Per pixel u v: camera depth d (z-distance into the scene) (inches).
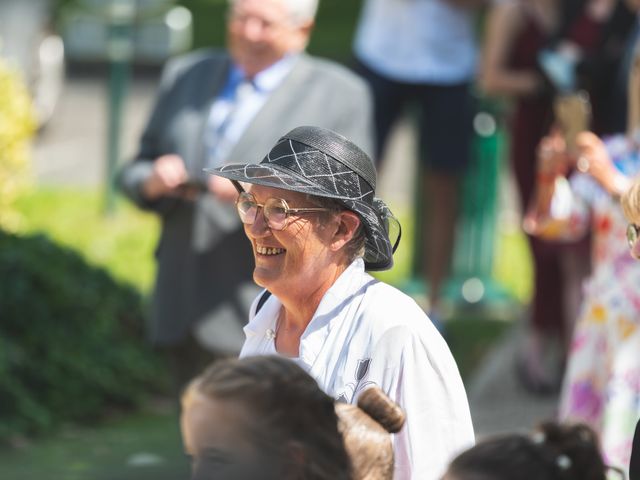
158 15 1584.6
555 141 698.8
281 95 719.1
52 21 2055.9
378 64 1073.5
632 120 668.7
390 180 1756.9
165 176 712.4
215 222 721.0
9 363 890.1
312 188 409.7
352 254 426.9
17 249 991.0
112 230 1406.3
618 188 648.4
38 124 1998.0
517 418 906.7
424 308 1110.4
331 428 310.8
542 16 938.7
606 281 655.1
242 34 714.2
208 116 726.5
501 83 949.8
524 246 1393.9
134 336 1022.4
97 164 1822.1
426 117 1079.6
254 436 302.8
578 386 665.6
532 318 960.3
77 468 797.2
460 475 310.0
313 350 418.3
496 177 1185.4
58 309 964.6
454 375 411.2
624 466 631.8
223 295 722.2
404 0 1059.9
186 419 309.7
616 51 862.5
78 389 920.3
